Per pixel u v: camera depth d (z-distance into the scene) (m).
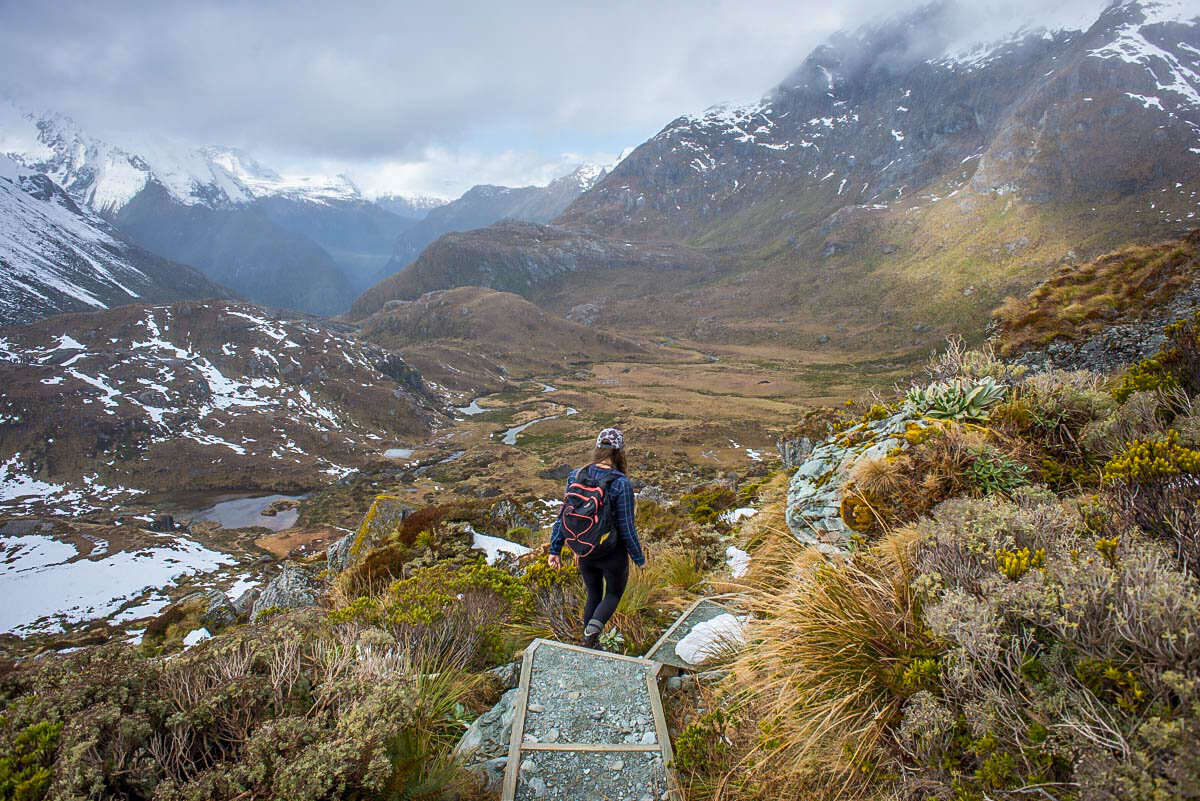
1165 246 10.21
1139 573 2.25
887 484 4.50
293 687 3.19
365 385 172.00
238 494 115.81
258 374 168.62
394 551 9.91
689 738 3.19
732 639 4.36
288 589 11.96
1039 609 2.39
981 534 3.04
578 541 4.59
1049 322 10.25
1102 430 4.37
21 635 53.66
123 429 133.38
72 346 172.88
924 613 2.90
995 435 4.69
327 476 123.00
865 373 180.50
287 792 2.39
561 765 3.31
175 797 2.38
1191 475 2.76
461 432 152.12
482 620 5.35
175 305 194.38
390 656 3.84
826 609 3.37
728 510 10.79
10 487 116.38
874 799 2.53
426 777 3.07
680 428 120.19
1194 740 1.74
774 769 2.91
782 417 132.25
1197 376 4.42
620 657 4.44
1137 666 2.13
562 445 124.56
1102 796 1.81
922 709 2.49
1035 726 2.16
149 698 2.83
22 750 2.44
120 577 67.06
